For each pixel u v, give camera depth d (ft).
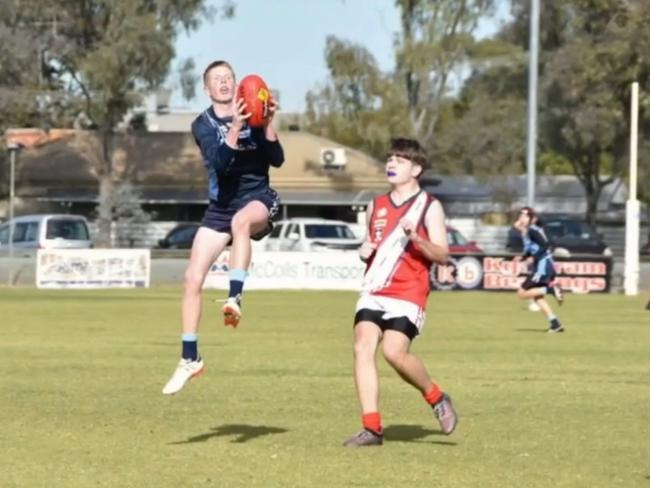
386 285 81.61
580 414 101.60
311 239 395.34
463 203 599.57
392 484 71.36
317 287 327.06
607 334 189.57
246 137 80.74
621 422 97.19
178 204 597.11
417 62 550.77
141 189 586.45
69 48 520.42
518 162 566.36
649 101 477.77
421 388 84.69
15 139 535.60
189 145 610.24
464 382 124.26
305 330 193.06
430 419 98.53
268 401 108.37
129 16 517.14
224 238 82.28
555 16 531.09
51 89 537.24
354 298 284.41
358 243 390.63
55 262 324.80
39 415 98.63
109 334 181.88
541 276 194.08
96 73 513.04
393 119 570.87
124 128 624.59
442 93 568.00
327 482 71.82
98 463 77.61
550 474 75.10
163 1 529.45
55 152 597.11
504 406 106.32
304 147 606.55
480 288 323.98
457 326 204.54
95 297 283.18
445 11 554.46
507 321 216.95
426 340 176.96
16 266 371.15
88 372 130.31
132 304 256.52
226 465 77.10
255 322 210.18
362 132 578.25
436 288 325.01
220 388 117.50
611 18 480.23
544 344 171.12
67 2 524.93
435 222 80.94
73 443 85.30
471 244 413.59
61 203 588.50
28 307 246.06
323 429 92.27
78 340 171.01
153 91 537.24
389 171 81.71
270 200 82.38
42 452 81.61
